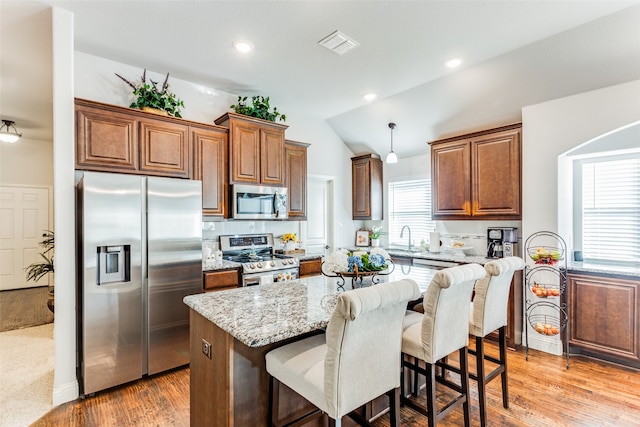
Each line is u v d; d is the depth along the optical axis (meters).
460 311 1.88
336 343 1.28
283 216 3.98
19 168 5.70
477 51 2.87
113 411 2.24
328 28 2.52
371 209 5.04
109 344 2.49
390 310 1.45
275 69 3.25
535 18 2.39
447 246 4.44
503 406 2.29
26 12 2.28
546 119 3.18
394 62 3.08
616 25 2.40
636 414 2.21
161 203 2.75
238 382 1.57
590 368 2.86
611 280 2.87
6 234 5.63
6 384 2.58
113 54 2.96
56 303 2.31
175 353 2.82
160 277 2.74
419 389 2.48
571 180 3.36
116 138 2.82
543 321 3.18
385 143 4.86
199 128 3.37
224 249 3.86
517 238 3.68
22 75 3.27
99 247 2.45
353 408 1.35
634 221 3.17
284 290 2.20
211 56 2.98
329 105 4.27
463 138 3.88
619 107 2.77
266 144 3.85
